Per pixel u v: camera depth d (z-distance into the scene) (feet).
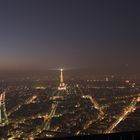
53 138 8.36
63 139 8.38
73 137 8.41
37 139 8.39
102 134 8.64
